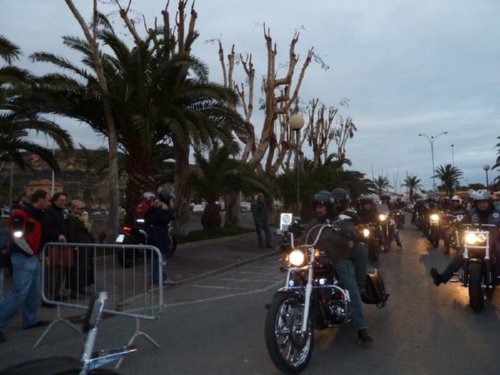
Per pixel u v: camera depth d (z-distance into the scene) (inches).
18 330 273.7
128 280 365.7
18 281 252.5
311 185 1162.6
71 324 262.8
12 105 557.9
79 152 1712.6
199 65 580.4
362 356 216.7
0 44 469.1
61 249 283.6
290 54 922.1
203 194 829.2
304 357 202.1
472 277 286.8
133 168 630.5
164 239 408.2
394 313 293.0
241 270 499.2
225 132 670.5
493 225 300.0
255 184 808.3
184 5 709.9
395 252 617.6
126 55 603.8
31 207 261.6
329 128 1646.2
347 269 230.4
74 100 596.1
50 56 551.2
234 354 223.8
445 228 616.4
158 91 602.9
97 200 2559.1
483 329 256.8
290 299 201.8
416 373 196.1
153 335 258.5
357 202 529.7
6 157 634.8
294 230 227.5
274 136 1007.6
